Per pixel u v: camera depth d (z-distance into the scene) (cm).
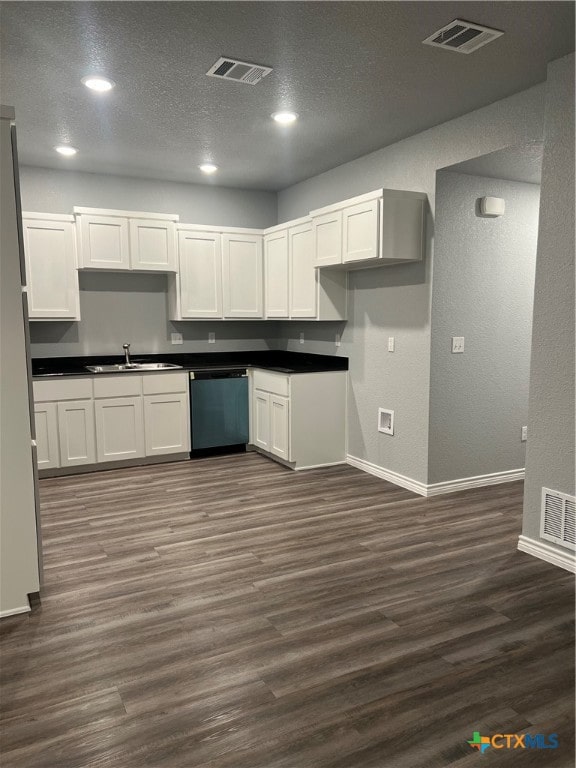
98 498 398
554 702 188
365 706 186
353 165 451
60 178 480
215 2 222
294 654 215
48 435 447
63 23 238
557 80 271
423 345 391
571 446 277
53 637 227
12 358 238
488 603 252
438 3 224
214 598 258
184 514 366
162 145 410
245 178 512
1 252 232
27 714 183
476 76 293
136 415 477
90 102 327
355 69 284
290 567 288
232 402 518
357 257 393
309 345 534
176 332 543
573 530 278
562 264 273
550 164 276
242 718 181
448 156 361
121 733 175
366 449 461
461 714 182
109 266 473
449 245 383
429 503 383
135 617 242
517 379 426
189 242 505
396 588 266
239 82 300
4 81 297
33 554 246
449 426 400
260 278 536
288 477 448
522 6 225
